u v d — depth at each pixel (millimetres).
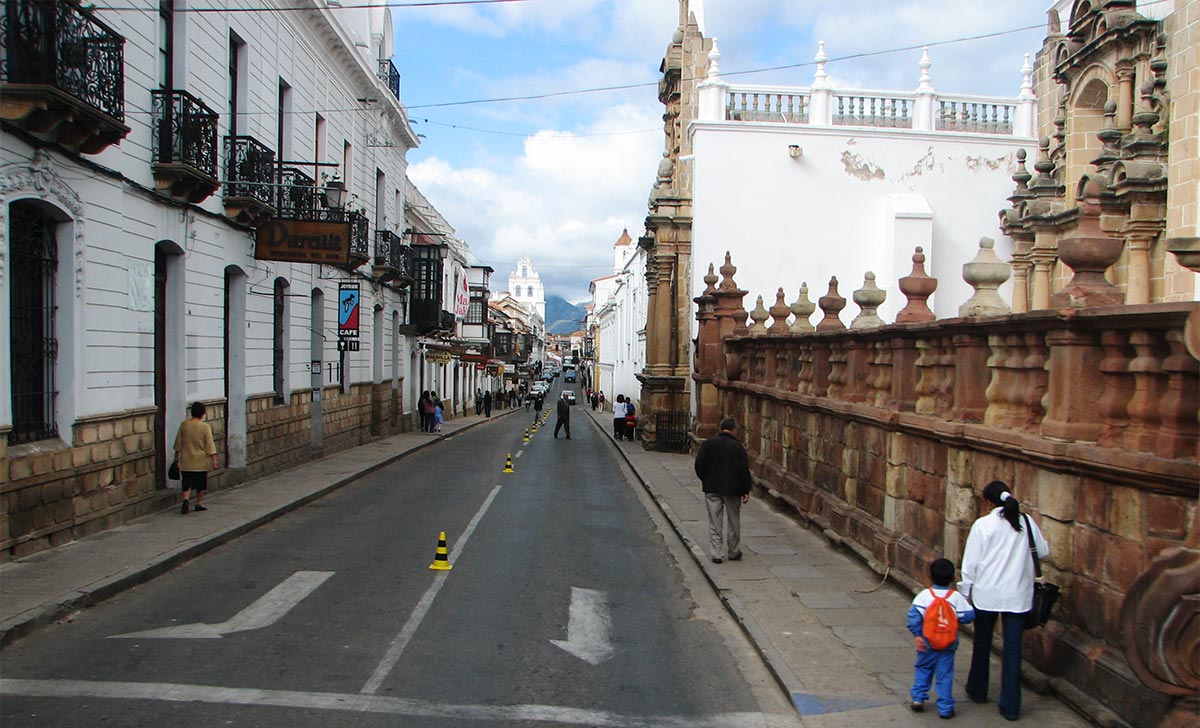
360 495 16156
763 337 15773
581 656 6961
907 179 23344
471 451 26938
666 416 26344
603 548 11484
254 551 10797
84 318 10602
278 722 5402
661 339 26719
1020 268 17047
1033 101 23672
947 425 7559
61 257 10266
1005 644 5512
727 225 23297
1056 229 16109
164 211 12805
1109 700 5207
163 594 8578
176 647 6852
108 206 11109
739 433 18031
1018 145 23438
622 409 32094
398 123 29172
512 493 16703
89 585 8344
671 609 8570
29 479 9609
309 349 20641
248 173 15250
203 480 12891
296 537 11797
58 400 10320
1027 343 6500
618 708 5891
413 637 7281
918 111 23578
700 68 26969
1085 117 15938
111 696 5758
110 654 6648
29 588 8188
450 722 5516
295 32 18844
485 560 10469
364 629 7477
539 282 190000
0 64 8859
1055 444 5801
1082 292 6125
